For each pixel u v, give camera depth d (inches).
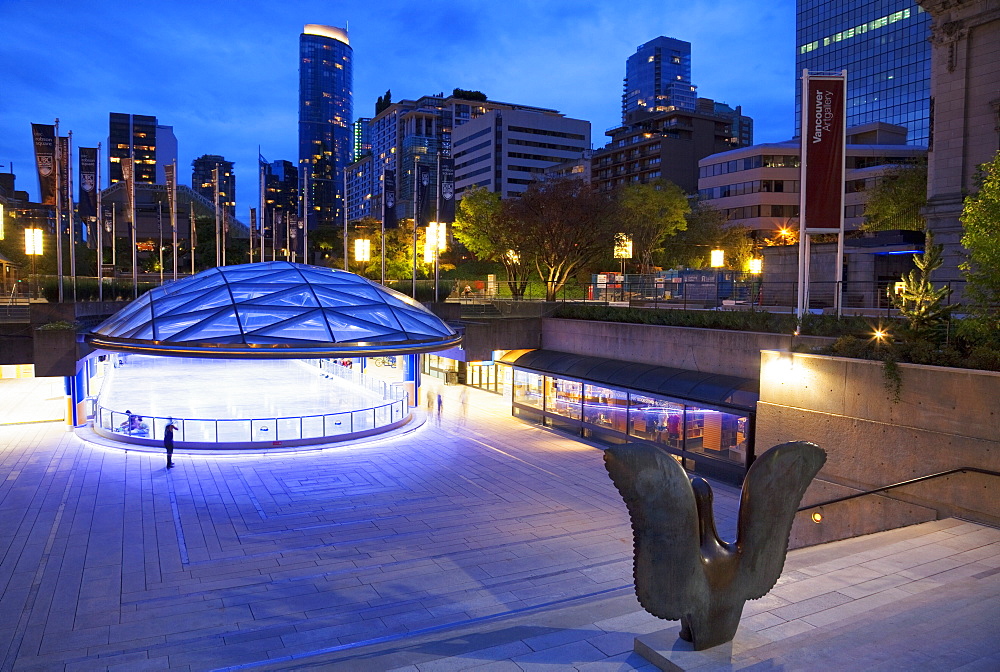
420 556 645.9
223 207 2728.8
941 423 555.5
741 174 3853.3
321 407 1402.6
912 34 4909.0
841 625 317.1
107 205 2827.3
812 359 657.0
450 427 1270.9
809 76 839.7
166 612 519.2
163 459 1021.8
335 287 1224.8
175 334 1031.0
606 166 4884.4
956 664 250.1
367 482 908.6
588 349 1294.3
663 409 1032.2
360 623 497.7
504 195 5511.8
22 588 566.6
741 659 260.7
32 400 1471.5
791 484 276.4
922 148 3730.3
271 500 825.5
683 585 260.2
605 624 343.3
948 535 483.5
